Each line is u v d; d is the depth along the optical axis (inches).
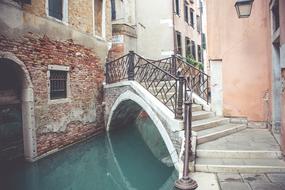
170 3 609.9
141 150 378.9
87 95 386.3
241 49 287.3
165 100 312.3
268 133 260.5
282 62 187.6
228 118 292.2
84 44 382.3
